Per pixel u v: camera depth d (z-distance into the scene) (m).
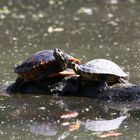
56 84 19.05
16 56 25.66
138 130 15.27
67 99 18.36
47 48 27.72
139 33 31.81
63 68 19.03
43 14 38.97
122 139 14.54
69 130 15.40
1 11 39.34
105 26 34.28
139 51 26.48
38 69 19.00
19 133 15.21
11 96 18.98
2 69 22.97
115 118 16.36
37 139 14.71
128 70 22.34
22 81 19.64
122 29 33.22
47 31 32.69
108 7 42.06
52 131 15.34
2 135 15.05
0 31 32.72
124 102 17.70
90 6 42.50
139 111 16.92
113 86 18.23
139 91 17.77
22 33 32.06
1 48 27.78
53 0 44.00
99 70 18.14
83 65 18.52
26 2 42.75
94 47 27.83
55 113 16.98
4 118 16.56
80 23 35.41
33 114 16.92
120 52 26.34
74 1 44.19
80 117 16.55
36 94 19.08
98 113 16.88
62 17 37.78
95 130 15.35
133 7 41.97
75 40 29.91
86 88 18.64
